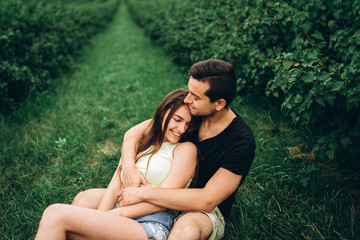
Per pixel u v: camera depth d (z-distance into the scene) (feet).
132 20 76.28
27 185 8.51
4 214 7.43
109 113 13.89
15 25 15.56
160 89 16.60
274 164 8.61
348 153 8.05
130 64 24.23
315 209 6.89
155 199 5.08
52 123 12.57
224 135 5.30
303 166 8.39
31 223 6.97
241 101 12.78
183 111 5.35
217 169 5.50
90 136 11.50
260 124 11.10
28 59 15.83
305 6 8.33
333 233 6.08
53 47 19.19
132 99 15.37
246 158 5.12
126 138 6.34
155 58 25.70
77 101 15.30
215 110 5.18
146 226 4.99
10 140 10.93
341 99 7.04
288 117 10.57
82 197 6.20
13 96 14.05
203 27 15.83
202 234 4.87
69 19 30.89
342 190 7.40
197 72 4.95
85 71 22.40
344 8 7.57
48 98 15.07
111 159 9.81
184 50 19.79
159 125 5.59
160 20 31.45
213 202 5.11
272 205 7.19
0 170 9.16
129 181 5.55
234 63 11.96
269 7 10.21
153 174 5.53
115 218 4.83
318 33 8.14
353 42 6.65
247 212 7.05
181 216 5.19
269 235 6.30
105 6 72.33
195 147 5.51
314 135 9.28
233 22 12.69
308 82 7.45
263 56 10.43
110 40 40.14
